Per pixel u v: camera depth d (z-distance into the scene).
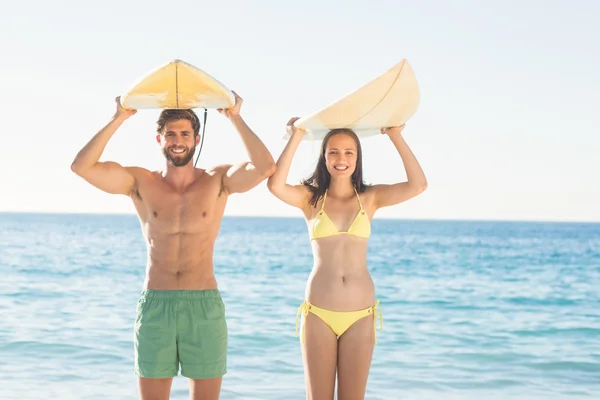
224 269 26.53
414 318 16.03
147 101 5.43
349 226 5.72
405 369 10.57
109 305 16.50
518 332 14.02
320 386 5.59
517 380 10.03
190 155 5.51
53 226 72.06
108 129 5.45
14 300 17.27
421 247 42.47
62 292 18.91
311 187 5.91
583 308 17.88
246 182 5.50
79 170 5.35
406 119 5.89
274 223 100.12
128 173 5.57
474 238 56.66
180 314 5.33
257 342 12.06
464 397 9.09
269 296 18.80
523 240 53.09
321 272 5.68
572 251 39.03
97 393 8.81
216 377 5.41
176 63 5.05
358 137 6.16
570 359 11.39
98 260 28.77
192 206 5.50
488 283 23.70
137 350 5.39
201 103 5.49
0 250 33.97
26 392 8.80
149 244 5.52
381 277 25.83
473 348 12.22
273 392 9.09
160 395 5.39
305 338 5.65
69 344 11.59
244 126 5.56
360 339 5.59
